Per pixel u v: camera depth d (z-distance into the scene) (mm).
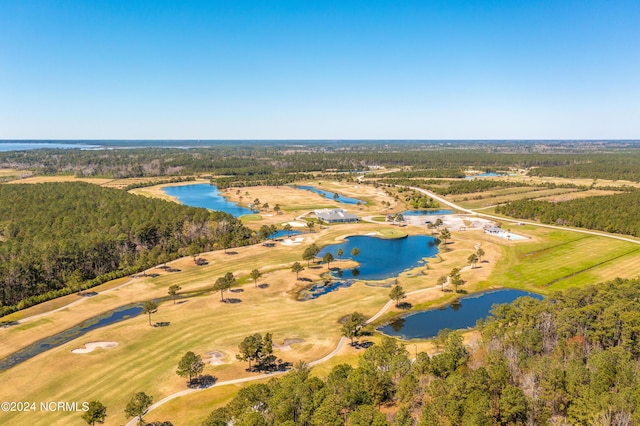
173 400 65312
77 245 126750
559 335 75625
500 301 109250
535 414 52406
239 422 49781
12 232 144125
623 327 71750
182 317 97062
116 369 74562
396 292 103188
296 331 90438
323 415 49938
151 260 135000
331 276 127938
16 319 96562
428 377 64062
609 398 50594
